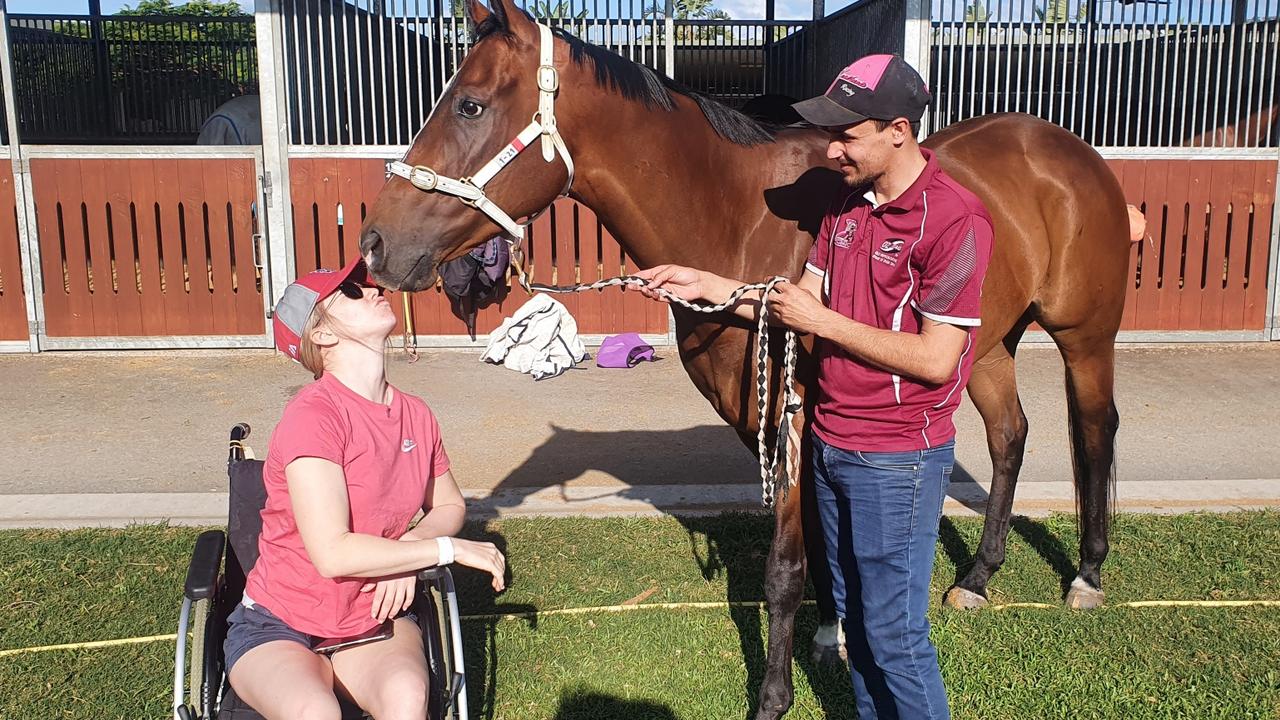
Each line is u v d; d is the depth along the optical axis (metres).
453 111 2.54
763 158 2.90
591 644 3.27
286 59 7.84
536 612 3.48
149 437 5.79
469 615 3.44
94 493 4.73
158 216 8.04
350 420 2.24
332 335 2.26
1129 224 3.49
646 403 6.58
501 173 2.57
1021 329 3.63
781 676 2.73
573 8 7.82
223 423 6.10
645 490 4.74
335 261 8.05
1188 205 8.03
